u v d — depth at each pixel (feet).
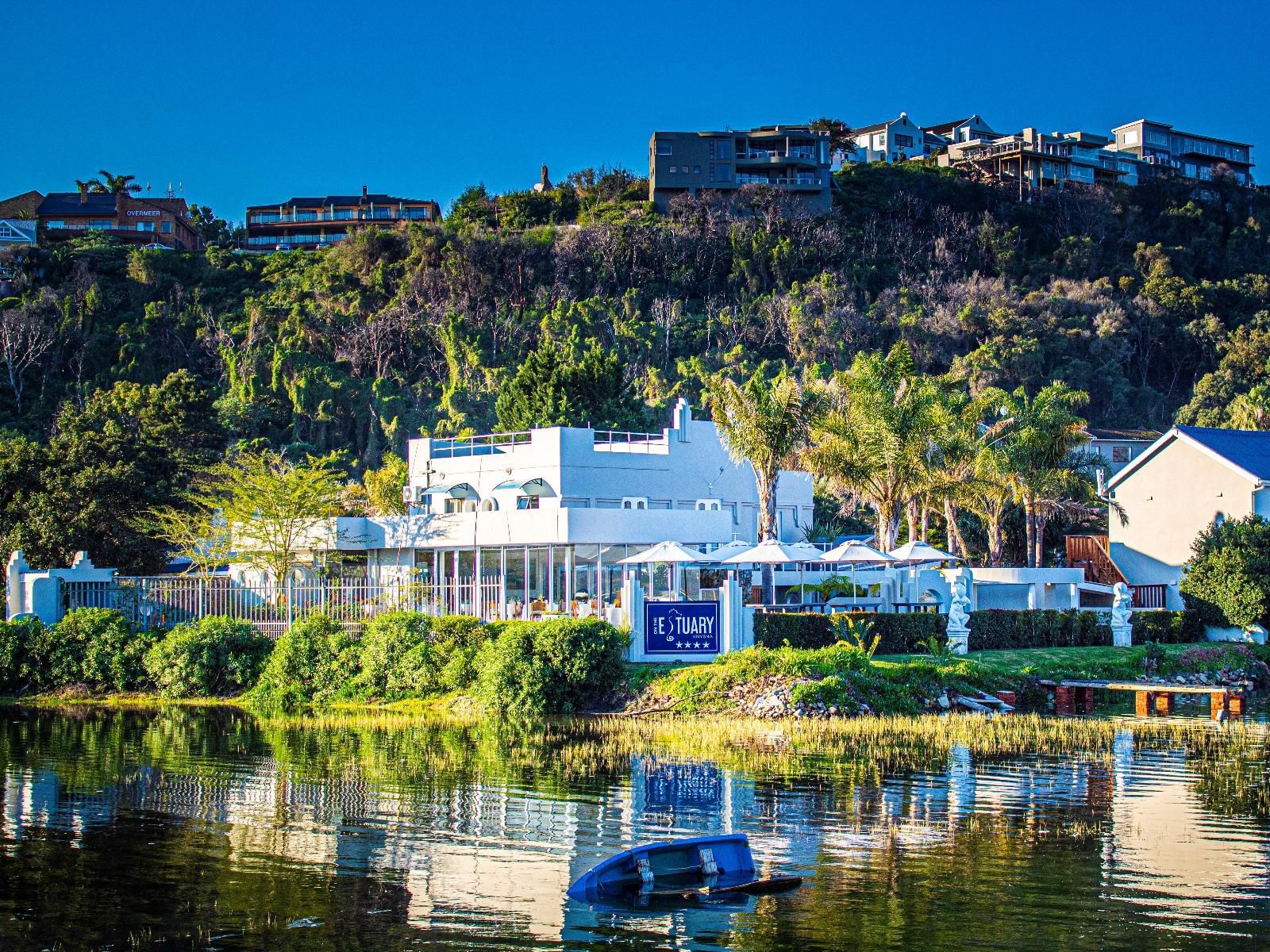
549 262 558.15
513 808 85.92
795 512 218.38
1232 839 77.66
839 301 509.76
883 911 64.34
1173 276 549.54
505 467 192.24
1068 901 65.62
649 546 173.58
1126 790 92.43
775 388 179.93
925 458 179.63
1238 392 437.99
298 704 145.18
